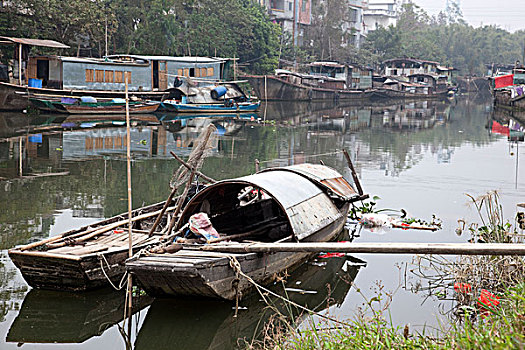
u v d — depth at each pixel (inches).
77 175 561.3
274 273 299.9
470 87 3289.9
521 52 3853.3
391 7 4035.4
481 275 281.1
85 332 253.8
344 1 2464.3
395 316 262.8
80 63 1134.4
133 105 1159.6
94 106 1112.2
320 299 288.5
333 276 320.5
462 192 525.0
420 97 2374.5
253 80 1740.9
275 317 265.6
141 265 254.7
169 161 655.8
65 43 1317.7
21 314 266.1
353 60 2514.8
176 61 1295.5
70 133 860.0
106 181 537.6
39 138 794.2
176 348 243.1
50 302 278.2
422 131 1051.9
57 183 523.2
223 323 261.9
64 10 1278.3
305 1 2453.2
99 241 307.7
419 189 538.0
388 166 660.7
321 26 2404.0
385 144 859.4
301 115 1358.3
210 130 332.8
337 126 1112.2
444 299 283.0
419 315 263.6
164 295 275.4
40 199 463.2
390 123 1210.0
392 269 330.0
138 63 1234.0
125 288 295.0
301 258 332.2
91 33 1330.0
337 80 1969.7
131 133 896.3
